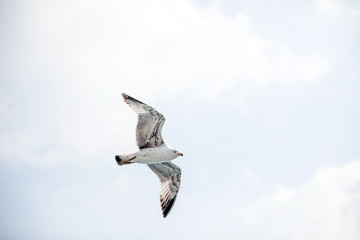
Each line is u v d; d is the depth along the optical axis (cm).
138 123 1627
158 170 1856
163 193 1844
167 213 1812
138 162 1677
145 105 1566
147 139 1656
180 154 1670
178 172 1822
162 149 1659
